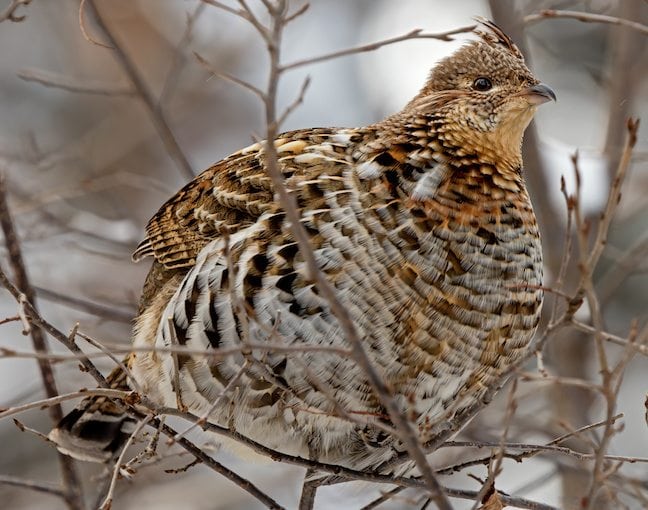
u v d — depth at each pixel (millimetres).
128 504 14586
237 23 18734
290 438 8680
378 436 8578
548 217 13656
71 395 7406
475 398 8633
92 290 14648
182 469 8305
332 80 18625
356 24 18922
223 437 8898
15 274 10047
